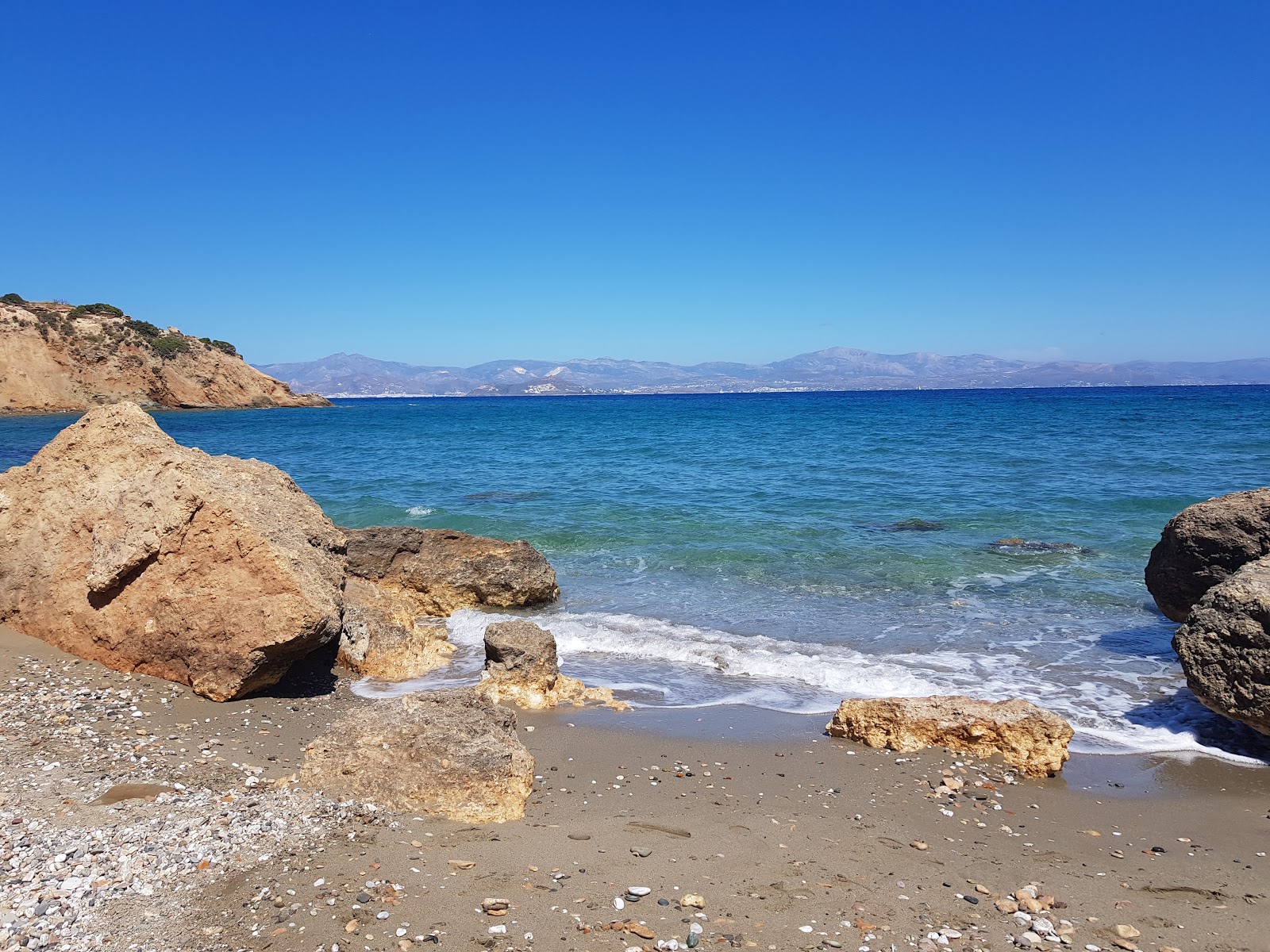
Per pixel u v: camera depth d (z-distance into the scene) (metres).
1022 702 8.85
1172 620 12.59
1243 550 11.22
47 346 82.44
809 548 18.38
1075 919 5.47
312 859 5.75
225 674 9.06
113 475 10.39
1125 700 10.12
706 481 29.41
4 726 7.92
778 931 5.15
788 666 11.27
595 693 10.33
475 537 14.82
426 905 5.24
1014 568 16.59
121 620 9.55
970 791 7.73
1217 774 8.19
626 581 16.03
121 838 5.85
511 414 107.12
